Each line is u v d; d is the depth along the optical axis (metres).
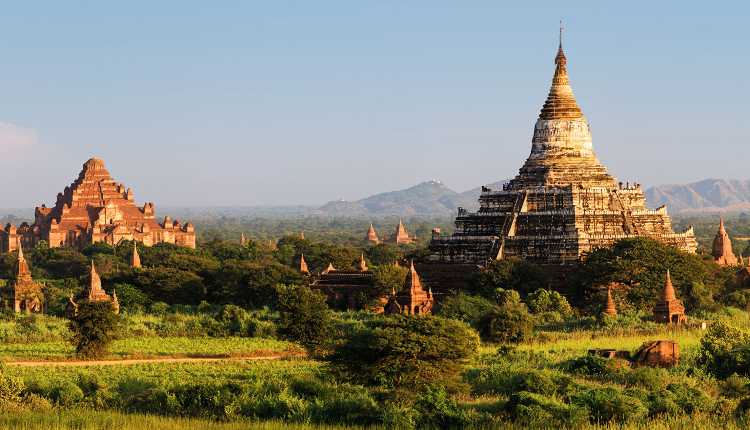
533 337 160.12
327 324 170.25
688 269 197.62
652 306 191.50
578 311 192.62
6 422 100.44
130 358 162.50
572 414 101.38
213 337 184.75
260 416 107.50
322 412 105.94
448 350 119.38
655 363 132.62
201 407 112.69
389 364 117.88
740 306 194.62
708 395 110.00
